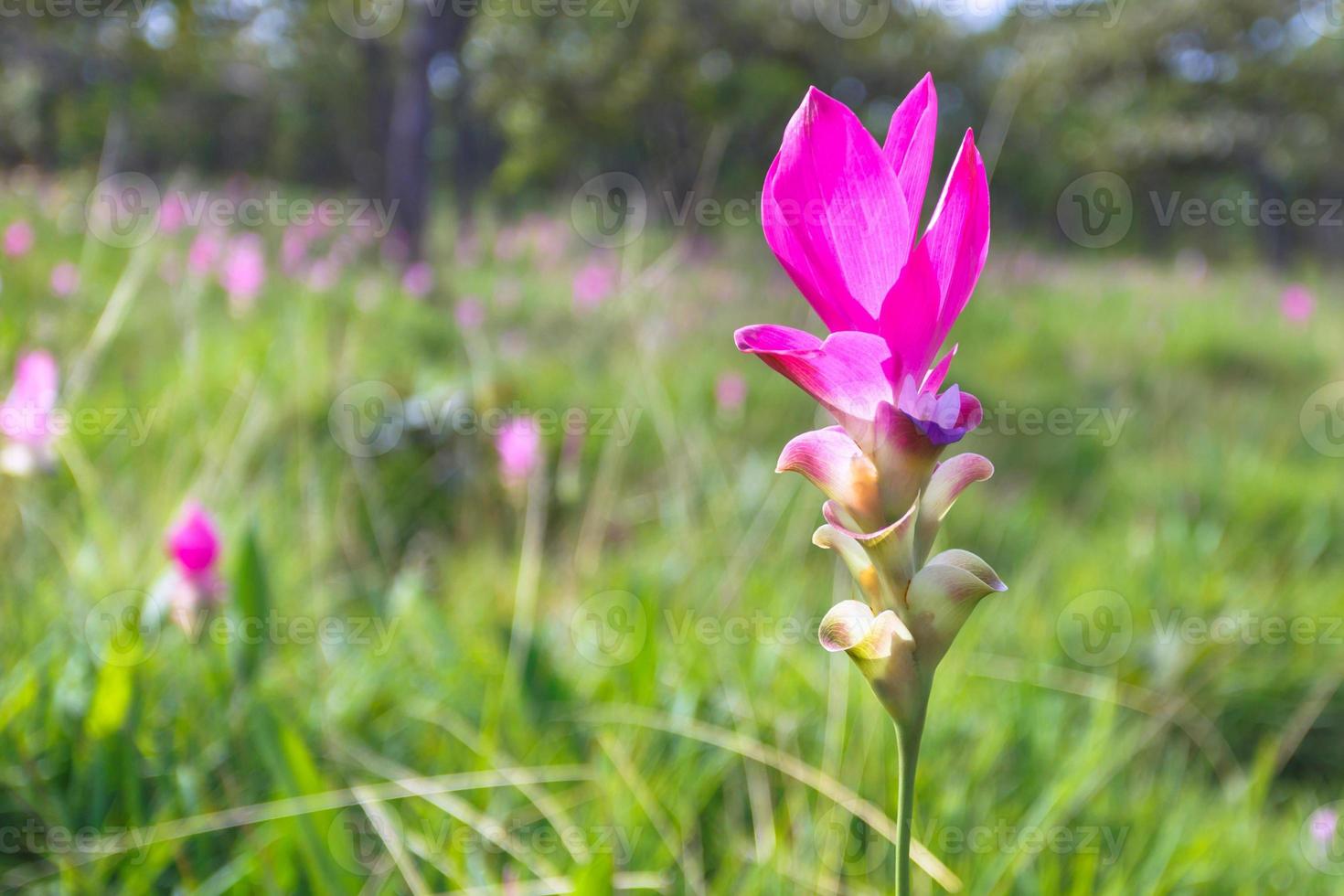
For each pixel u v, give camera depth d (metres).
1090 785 2.35
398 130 9.37
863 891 1.93
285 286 6.39
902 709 0.93
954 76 19.27
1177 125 24.00
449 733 2.37
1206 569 3.94
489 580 3.36
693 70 16.33
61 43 9.02
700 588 3.29
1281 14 23.31
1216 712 3.12
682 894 1.92
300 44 17.50
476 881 1.85
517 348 5.80
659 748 2.36
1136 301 11.18
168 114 16.77
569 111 17.45
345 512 3.58
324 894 1.68
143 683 2.15
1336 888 2.25
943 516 0.96
